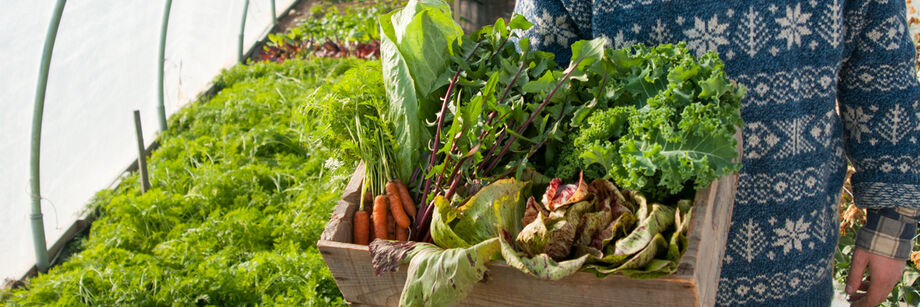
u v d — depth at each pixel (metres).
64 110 6.07
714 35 1.73
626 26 1.78
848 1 1.76
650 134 1.59
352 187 1.86
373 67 2.17
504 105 1.81
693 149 1.55
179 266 4.27
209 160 6.07
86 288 3.86
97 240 4.84
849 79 1.87
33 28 5.82
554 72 1.77
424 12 1.90
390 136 1.90
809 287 1.99
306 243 4.37
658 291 1.34
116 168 6.32
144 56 7.31
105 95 6.62
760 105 1.78
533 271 1.35
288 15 11.15
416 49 1.91
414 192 1.90
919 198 1.85
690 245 1.37
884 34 1.76
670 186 1.52
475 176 1.78
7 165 5.46
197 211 5.18
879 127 1.85
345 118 2.06
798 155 1.83
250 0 10.18
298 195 5.01
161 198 5.16
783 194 1.86
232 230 4.50
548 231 1.47
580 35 1.89
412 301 1.45
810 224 1.91
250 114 6.76
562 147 1.77
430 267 1.44
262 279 3.91
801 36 1.72
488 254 1.42
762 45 1.72
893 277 1.98
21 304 3.92
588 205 1.52
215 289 3.79
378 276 1.56
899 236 1.92
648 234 1.40
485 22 5.41
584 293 1.40
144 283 3.85
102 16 6.68
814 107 1.80
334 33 9.97
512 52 2.01
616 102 1.75
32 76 5.80
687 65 1.64
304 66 8.30
